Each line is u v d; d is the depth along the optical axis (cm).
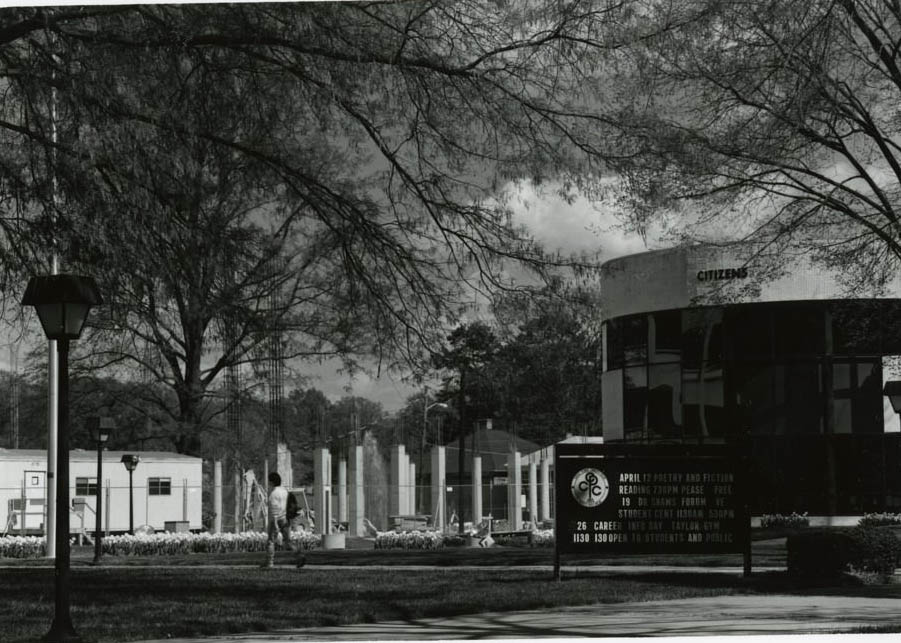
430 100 1259
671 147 1354
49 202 1180
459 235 1337
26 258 1193
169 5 1191
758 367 3788
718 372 3841
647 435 3972
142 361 1470
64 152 1159
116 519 4019
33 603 1370
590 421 7875
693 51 1451
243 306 1343
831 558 1653
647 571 1903
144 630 1091
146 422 4462
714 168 1942
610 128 1287
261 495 3966
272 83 1302
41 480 3800
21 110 1185
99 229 1175
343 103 1279
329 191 1340
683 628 1074
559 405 7300
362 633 1076
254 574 1906
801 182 2119
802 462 3731
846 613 1211
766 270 2267
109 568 2234
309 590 1530
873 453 3706
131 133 1177
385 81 1263
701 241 2214
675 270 3859
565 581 1659
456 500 5506
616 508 1678
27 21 1145
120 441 4444
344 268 1368
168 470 4144
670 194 1664
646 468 1683
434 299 1362
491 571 1955
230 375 3500
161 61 1216
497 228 1329
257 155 1309
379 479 4984
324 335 1380
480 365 1389
